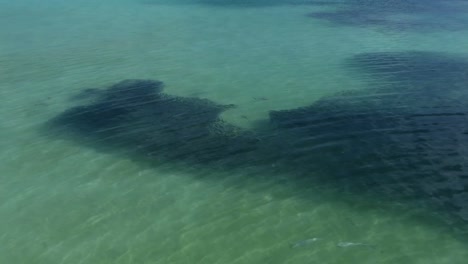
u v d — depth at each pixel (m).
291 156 19.61
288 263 13.63
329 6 50.47
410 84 27.66
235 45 36.56
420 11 47.88
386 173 18.14
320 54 34.06
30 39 38.09
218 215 15.97
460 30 40.47
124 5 50.97
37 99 26.36
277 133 21.70
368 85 27.67
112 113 24.38
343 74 29.78
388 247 14.23
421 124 22.14
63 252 14.31
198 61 32.78
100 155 20.11
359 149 19.97
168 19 44.94
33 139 21.61
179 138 21.47
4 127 22.86
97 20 44.53
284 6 50.56
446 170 18.23
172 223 15.60
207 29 41.38
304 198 16.78
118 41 37.66
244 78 29.38
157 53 34.62
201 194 17.20
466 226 15.06
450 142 20.38
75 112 24.58
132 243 14.66
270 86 27.92
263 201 16.70
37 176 18.58
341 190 17.17
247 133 21.83
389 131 21.52
